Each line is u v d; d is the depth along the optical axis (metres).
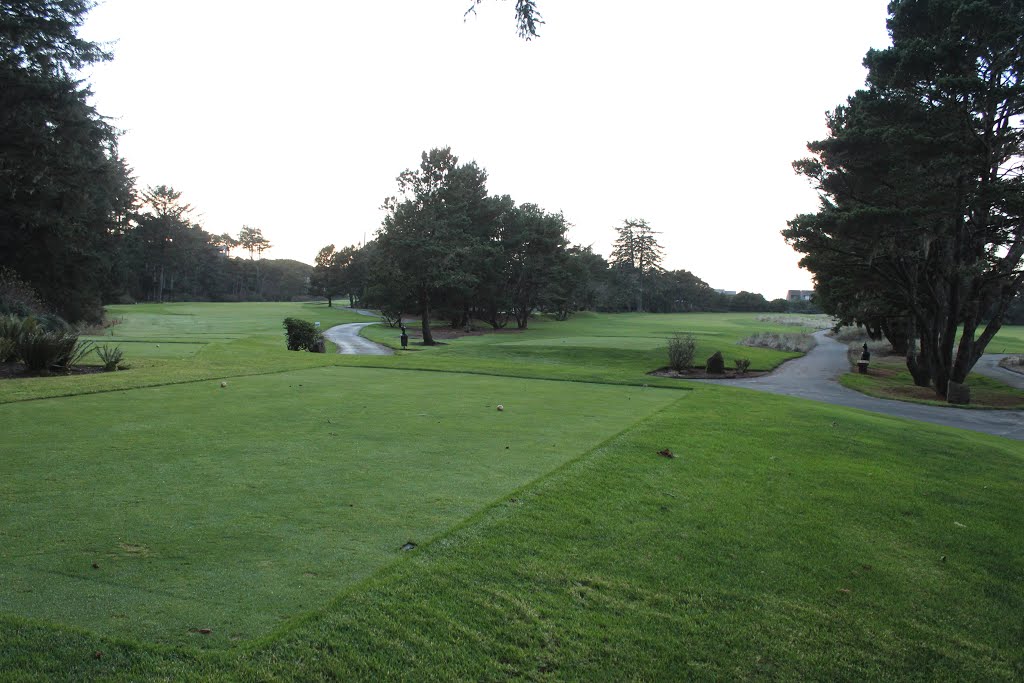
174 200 107.00
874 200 23.47
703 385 15.86
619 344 39.94
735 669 2.97
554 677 2.80
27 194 32.75
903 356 40.44
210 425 7.93
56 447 6.55
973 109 21.05
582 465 6.14
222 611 3.07
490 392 12.20
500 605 3.34
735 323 84.69
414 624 3.08
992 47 20.31
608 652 3.01
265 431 7.60
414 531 4.25
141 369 14.73
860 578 4.08
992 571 4.39
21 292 30.20
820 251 24.81
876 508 5.64
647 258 130.25
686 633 3.24
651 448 7.21
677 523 4.80
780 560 4.25
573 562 3.94
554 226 68.12
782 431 9.27
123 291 71.12
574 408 10.34
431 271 46.12
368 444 6.98
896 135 20.00
